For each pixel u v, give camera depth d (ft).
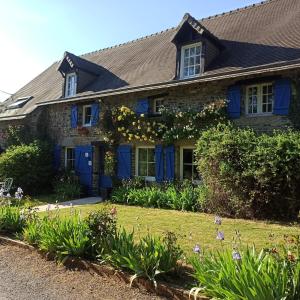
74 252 19.08
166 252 16.57
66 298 15.39
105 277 17.25
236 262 13.39
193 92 41.93
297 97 34.12
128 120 47.75
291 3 47.09
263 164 30.42
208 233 25.45
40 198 48.93
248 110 38.19
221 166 32.76
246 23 48.21
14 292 16.08
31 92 72.74
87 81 57.72
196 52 43.50
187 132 40.78
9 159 51.21
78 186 52.06
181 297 14.56
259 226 28.02
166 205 38.93
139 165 48.26
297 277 12.57
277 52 37.68
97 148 53.21
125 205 41.45
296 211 29.81
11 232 24.91
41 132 60.80
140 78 49.37
